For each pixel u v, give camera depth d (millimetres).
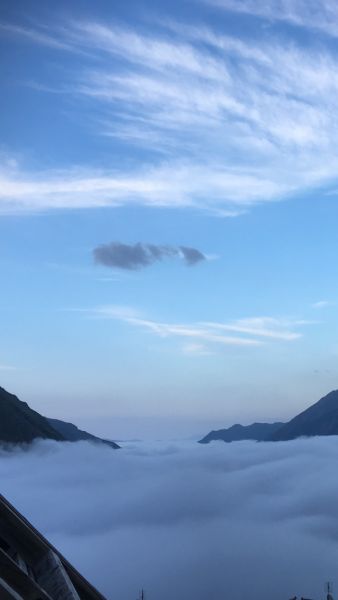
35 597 5297
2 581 4859
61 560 7539
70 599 5910
